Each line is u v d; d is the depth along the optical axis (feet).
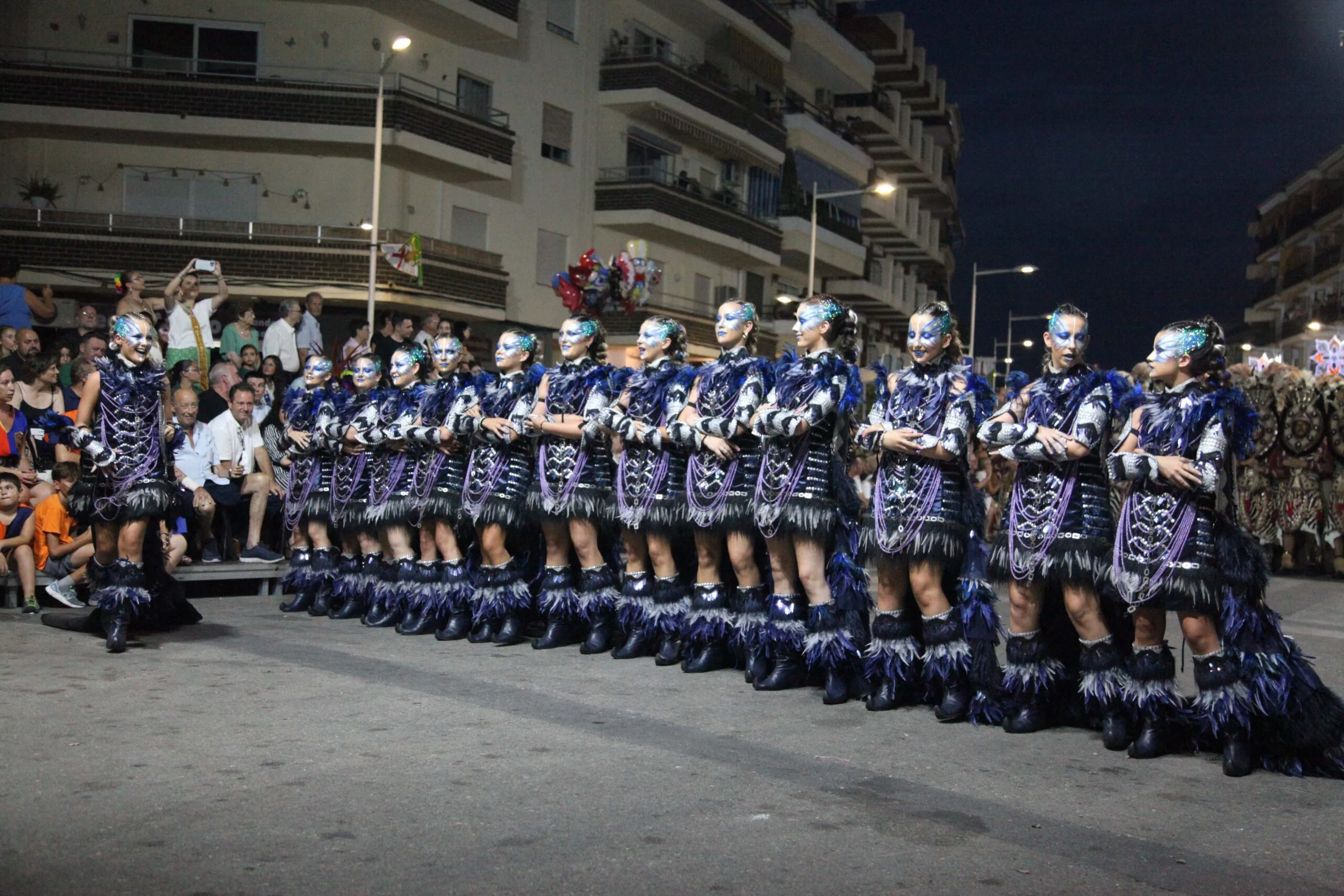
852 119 146.72
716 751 19.27
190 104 76.07
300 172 78.74
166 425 26.71
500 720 20.74
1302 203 191.93
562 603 28.22
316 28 78.69
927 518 21.83
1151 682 19.93
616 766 18.11
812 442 23.79
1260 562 19.43
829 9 135.23
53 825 14.82
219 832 14.74
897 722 21.99
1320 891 14.12
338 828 14.99
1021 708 21.45
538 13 90.74
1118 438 21.22
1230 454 19.31
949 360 22.70
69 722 19.62
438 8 79.36
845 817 16.19
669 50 105.29
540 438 28.17
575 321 28.32
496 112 87.30
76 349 44.78
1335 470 52.70
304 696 22.08
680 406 25.68
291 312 51.70
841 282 142.41
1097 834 15.92
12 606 32.22
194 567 34.99
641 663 26.68
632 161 101.76
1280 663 19.02
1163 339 19.83
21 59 76.33
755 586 25.16
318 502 32.78
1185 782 18.61
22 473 33.58
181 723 19.83
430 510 29.40
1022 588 20.93
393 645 28.35
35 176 76.54
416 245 75.41
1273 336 204.23
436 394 30.14
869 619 25.36
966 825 16.06
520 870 13.82
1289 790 18.38
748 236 110.32
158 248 75.36
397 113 77.46
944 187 186.91
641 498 26.43
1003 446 20.74
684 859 14.35
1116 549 19.84
